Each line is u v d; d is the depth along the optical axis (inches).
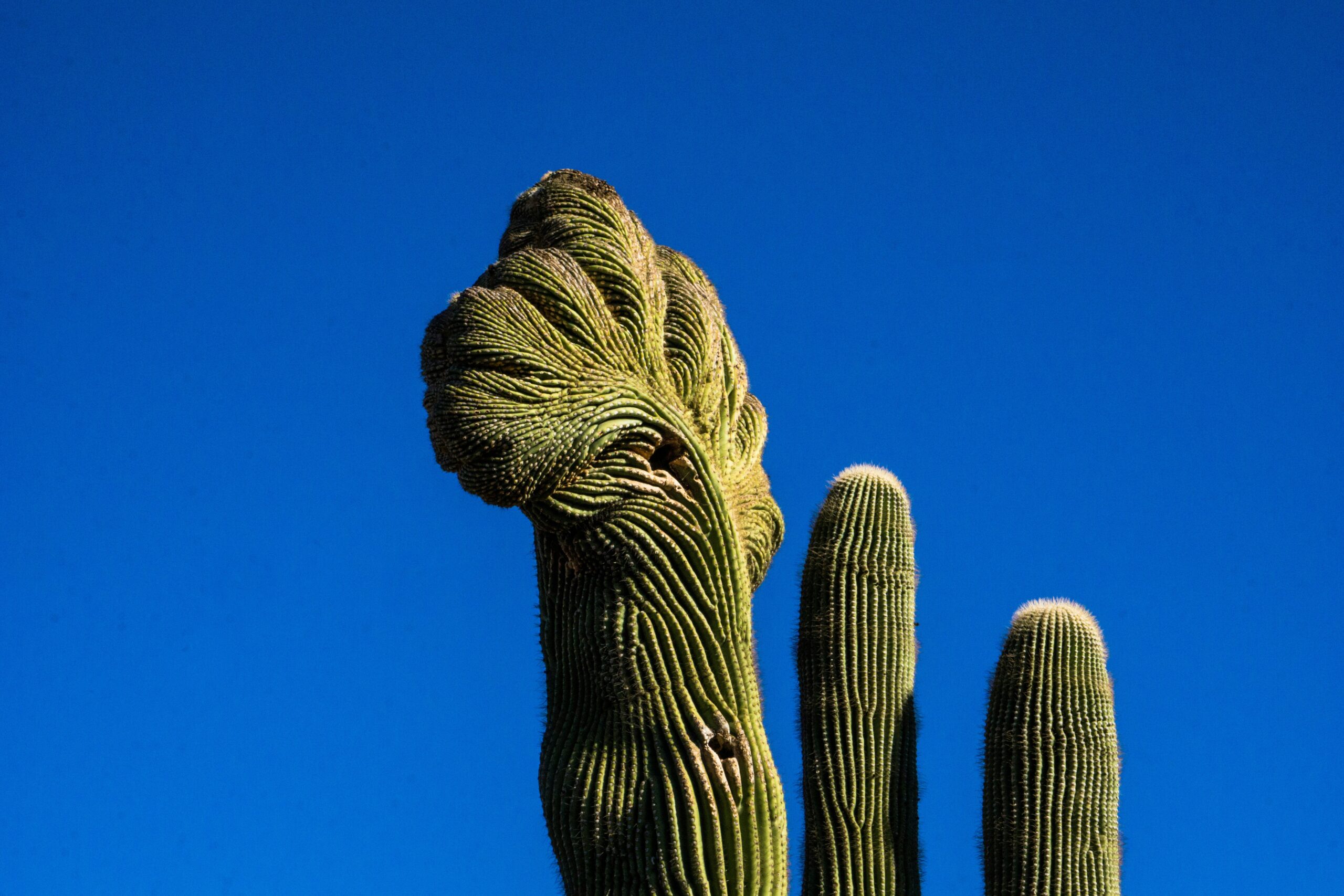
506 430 305.7
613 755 308.2
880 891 336.2
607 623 312.8
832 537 363.6
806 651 358.3
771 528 352.8
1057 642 348.5
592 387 316.5
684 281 352.8
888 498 367.2
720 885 299.6
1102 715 343.6
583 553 316.5
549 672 328.2
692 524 321.7
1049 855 334.6
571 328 319.6
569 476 311.9
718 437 348.2
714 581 320.5
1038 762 340.2
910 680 357.4
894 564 360.8
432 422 318.7
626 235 342.0
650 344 331.9
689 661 313.0
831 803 342.6
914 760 352.5
